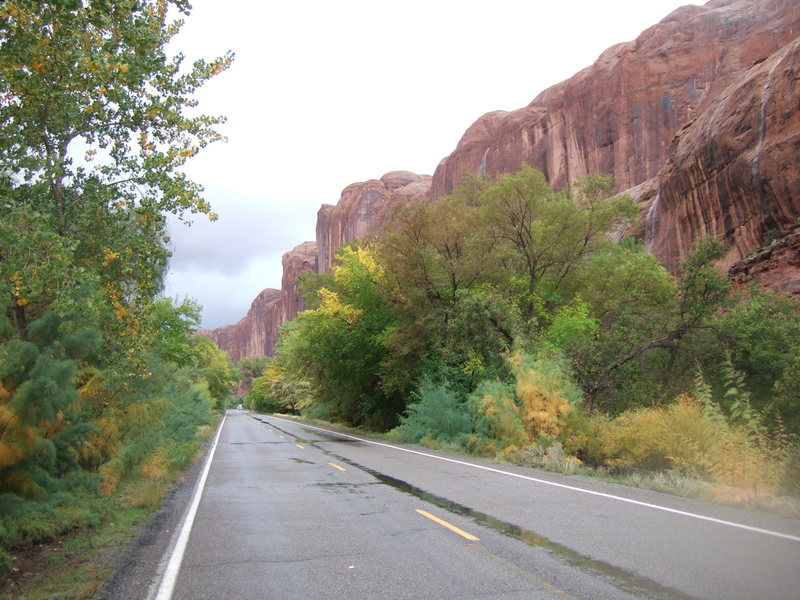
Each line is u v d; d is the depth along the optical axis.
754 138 32.06
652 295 26.95
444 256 26.66
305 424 49.31
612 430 15.70
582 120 81.06
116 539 7.52
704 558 5.72
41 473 7.77
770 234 29.70
